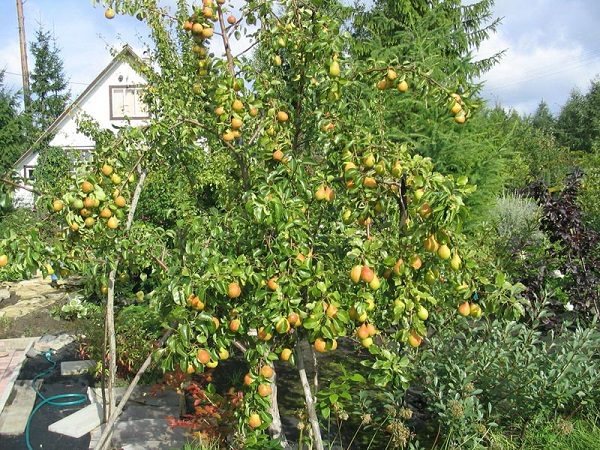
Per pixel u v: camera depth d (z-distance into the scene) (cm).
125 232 338
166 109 414
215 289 270
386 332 429
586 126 3750
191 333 262
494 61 1385
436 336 441
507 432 399
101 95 2114
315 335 263
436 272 282
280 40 346
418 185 262
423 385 418
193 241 307
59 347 700
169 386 476
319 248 323
